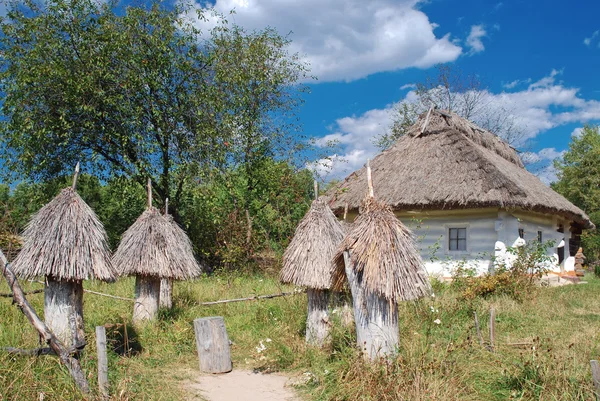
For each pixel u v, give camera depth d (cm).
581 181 3812
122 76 1484
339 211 1523
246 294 1058
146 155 1495
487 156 1455
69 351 484
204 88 1589
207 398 519
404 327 707
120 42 1451
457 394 475
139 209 1711
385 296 520
